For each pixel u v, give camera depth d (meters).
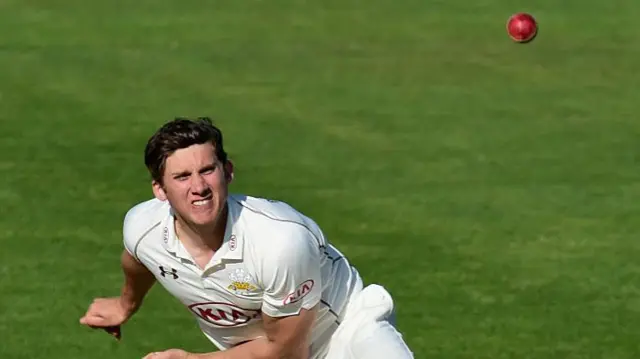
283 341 18.41
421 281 30.22
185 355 18.38
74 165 38.53
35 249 32.12
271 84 48.56
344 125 43.66
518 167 39.25
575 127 43.72
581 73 50.44
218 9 58.78
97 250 32.06
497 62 51.69
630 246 32.66
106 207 35.00
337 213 34.94
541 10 59.03
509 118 44.72
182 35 54.72
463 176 38.28
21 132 41.91
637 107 46.25
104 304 20.88
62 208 34.91
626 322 28.22
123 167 38.38
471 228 33.78
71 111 44.44
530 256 31.89
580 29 56.19
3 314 28.56
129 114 44.34
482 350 26.86
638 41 54.72
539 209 35.38
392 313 19.88
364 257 31.67
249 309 18.28
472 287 29.94
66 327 27.95
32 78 48.34
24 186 36.62
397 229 33.62
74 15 57.41
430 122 44.12
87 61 50.78
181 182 16.58
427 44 53.97
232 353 18.64
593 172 38.78
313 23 56.81
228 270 17.59
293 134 42.50
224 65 50.78
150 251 18.28
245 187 37.22
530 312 28.69
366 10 58.84
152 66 50.38
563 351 26.86
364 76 49.75
